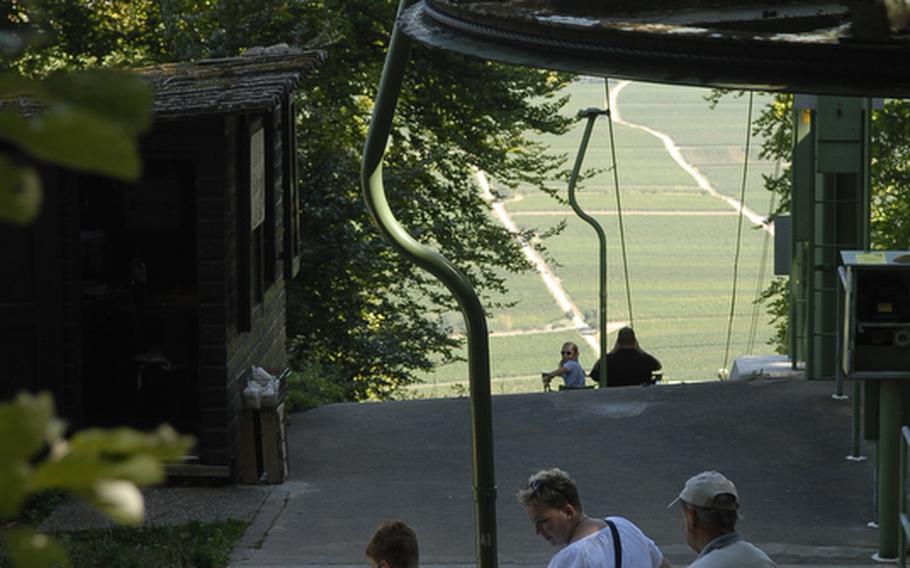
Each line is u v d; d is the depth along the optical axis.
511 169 39.44
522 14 6.21
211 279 16.62
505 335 191.62
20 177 0.80
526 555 14.73
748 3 5.98
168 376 17.78
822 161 21.28
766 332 193.38
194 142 16.39
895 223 47.25
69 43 31.09
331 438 19.56
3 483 0.79
